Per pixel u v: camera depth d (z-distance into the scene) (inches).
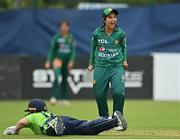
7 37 2787.9
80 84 2726.4
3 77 2706.7
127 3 3088.1
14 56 2706.7
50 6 2945.4
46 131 1267.2
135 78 2726.4
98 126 1289.4
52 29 2790.4
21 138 1233.4
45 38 2795.3
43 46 2795.3
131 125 1653.5
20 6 2842.0
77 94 2731.3
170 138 1274.6
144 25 2780.5
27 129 1461.6
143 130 1502.2
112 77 1423.5
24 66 2714.1
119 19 2780.5
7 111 2124.8
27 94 2719.0
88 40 2778.1
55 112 2074.3
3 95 2706.7
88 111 2124.8
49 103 2571.4
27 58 2714.1
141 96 2728.8
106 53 1428.4
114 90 1413.6
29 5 2837.1
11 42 2790.4
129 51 2773.1
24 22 2790.4
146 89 2731.3
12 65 2706.7
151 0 2783.0
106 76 1433.3
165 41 2773.1
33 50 2792.8
